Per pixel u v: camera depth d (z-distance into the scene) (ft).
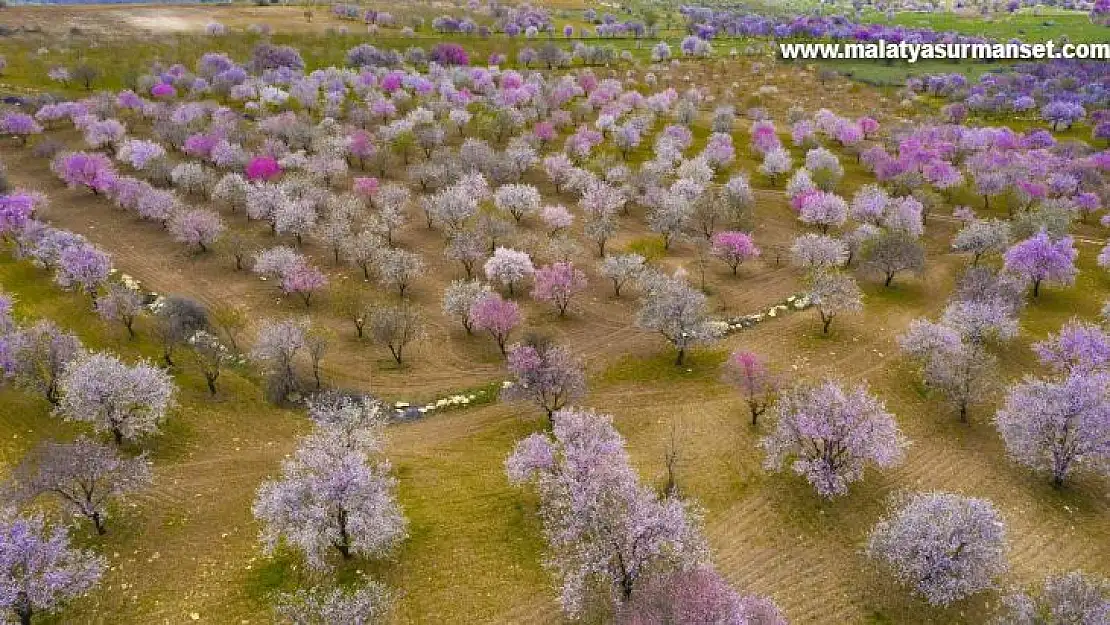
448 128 376.89
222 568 124.47
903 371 184.65
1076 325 189.47
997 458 153.89
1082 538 133.49
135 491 141.18
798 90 532.73
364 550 121.39
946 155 360.89
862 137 411.13
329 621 102.32
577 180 309.83
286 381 177.37
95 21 573.33
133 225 268.82
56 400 162.30
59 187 298.56
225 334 201.67
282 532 124.36
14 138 343.05
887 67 614.34
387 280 224.94
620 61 604.49
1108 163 328.70
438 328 210.59
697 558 118.62
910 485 145.48
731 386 179.01
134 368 156.35
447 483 146.51
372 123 392.88
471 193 290.76
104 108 357.41
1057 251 226.99
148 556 126.72
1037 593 118.21
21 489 124.77
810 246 240.94
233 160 311.68
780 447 141.79
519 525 134.51
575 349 201.05
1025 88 509.35
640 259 231.91
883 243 233.14
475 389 182.39
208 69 461.78
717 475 147.84
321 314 215.92
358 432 144.15
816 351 195.72
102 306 187.73
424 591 119.65
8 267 220.64
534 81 481.87
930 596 113.70
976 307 191.42
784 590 120.78
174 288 226.17
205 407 168.45
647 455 155.02
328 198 277.03
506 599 118.32
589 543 121.70
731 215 279.08
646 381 184.24
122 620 114.11
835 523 135.23
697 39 635.66
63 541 115.65
